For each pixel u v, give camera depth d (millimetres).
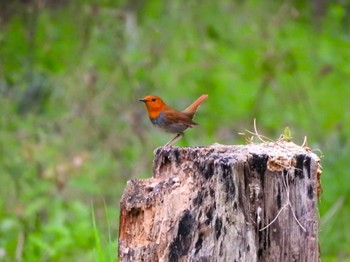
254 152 6512
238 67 17797
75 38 16109
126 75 15492
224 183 6293
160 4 17266
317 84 18328
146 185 6598
